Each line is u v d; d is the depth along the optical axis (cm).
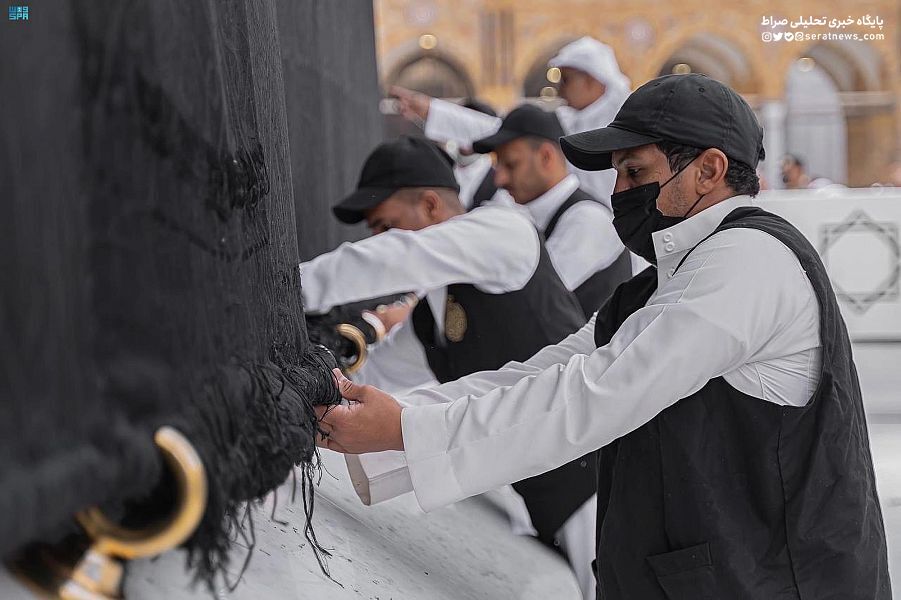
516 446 135
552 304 229
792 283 133
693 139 139
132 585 87
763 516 134
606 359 135
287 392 95
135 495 63
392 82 2120
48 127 56
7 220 52
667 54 2050
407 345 248
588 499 244
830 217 554
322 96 253
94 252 61
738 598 133
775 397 133
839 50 2050
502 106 2072
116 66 63
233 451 74
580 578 243
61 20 58
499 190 450
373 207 226
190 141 74
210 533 68
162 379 65
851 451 134
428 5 2067
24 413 53
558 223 306
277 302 110
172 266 69
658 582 139
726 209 143
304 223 219
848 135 2112
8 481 51
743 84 2148
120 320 62
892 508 353
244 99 98
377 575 154
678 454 135
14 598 62
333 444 141
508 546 238
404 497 228
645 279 157
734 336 128
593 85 437
